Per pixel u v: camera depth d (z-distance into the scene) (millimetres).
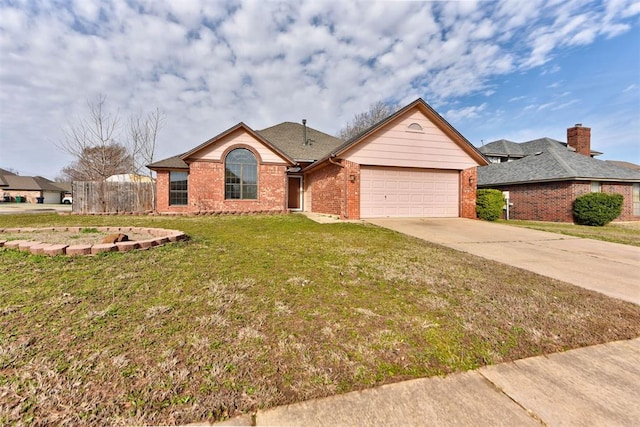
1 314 2734
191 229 8711
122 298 3178
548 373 2107
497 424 1627
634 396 1877
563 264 5379
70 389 1777
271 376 1962
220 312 2898
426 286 3846
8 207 27344
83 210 15414
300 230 8648
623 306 3354
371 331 2611
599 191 15180
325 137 20359
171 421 1590
